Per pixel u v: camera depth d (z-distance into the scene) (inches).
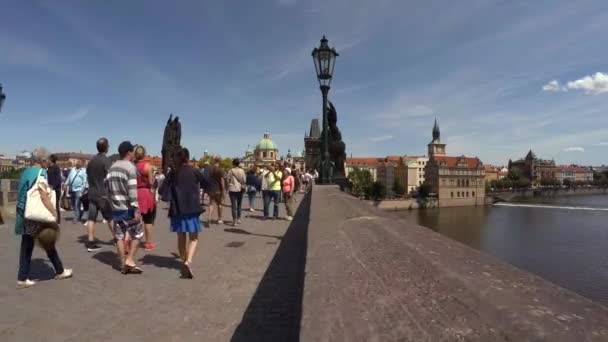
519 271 81.4
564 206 5900.6
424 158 7642.7
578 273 2082.9
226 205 981.8
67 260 370.6
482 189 6461.6
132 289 279.1
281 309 237.1
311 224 186.2
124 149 333.1
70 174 668.1
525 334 49.0
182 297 260.7
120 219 323.3
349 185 722.2
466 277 76.1
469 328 54.2
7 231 538.9
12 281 298.7
